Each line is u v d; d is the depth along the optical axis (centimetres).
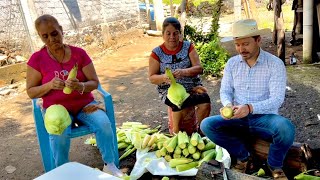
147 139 349
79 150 397
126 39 1309
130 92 637
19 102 622
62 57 312
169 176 306
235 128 296
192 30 760
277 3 687
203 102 362
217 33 778
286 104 472
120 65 907
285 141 264
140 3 1822
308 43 672
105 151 314
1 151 417
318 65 662
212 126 294
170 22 345
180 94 303
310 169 298
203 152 321
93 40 1081
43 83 312
